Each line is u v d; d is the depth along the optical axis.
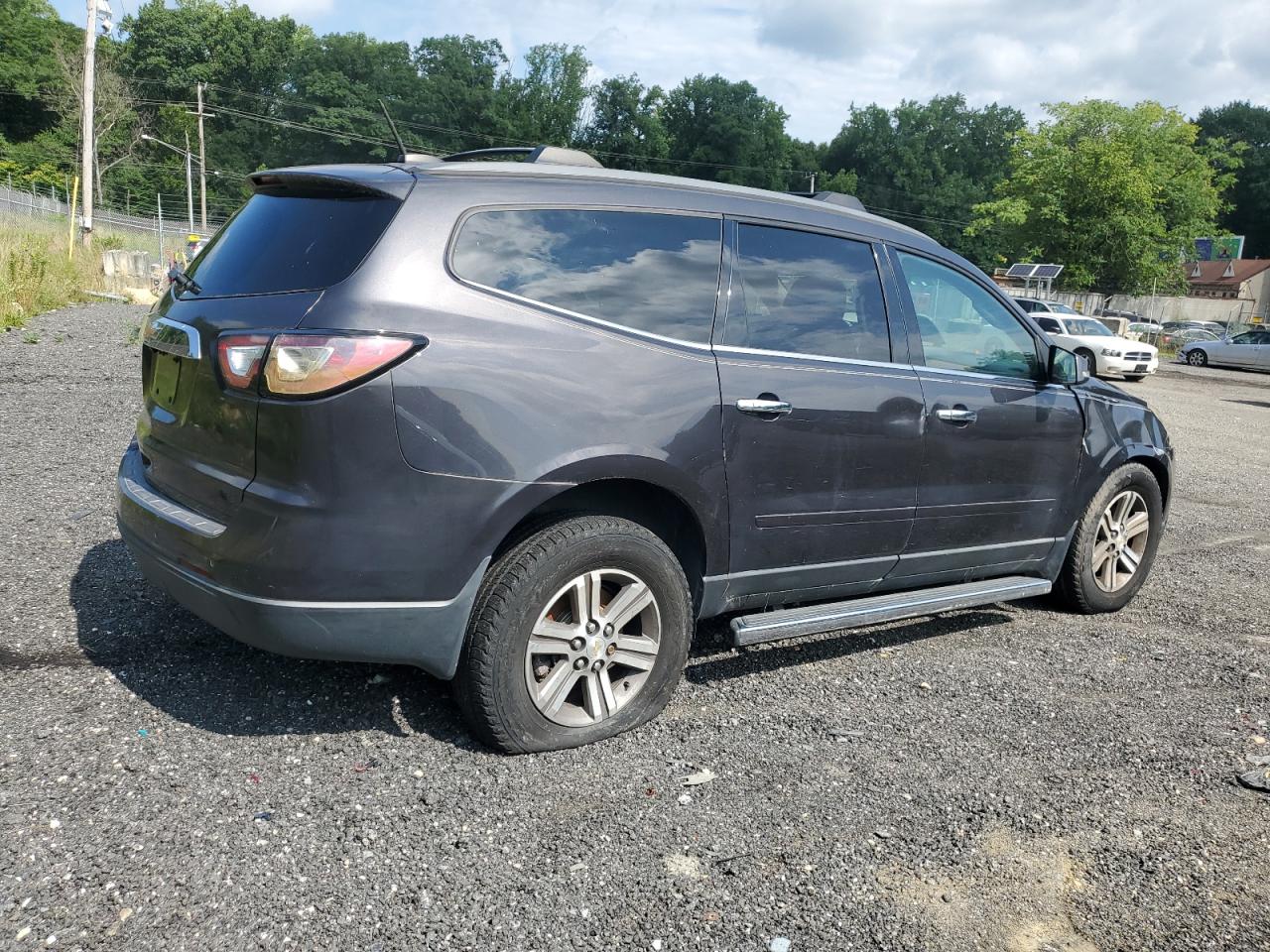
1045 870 2.57
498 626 2.84
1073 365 4.32
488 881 2.39
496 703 2.88
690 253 3.31
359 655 2.77
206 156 86.56
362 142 93.94
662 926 2.27
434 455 2.70
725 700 3.54
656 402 3.06
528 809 2.71
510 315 2.86
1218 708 3.71
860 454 3.59
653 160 102.38
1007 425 4.12
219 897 2.26
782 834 2.67
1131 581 4.94
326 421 2.60
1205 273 67.94
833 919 2.33
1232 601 5.24
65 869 2.32
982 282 4.24
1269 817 2.89
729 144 103.56
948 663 4.06
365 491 2.64
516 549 2.89
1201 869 2.61
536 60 100.50
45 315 12.70
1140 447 4.81
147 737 2.95
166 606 3.96
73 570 4.29
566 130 100.69
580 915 2.29
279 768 2.84
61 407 7.65
